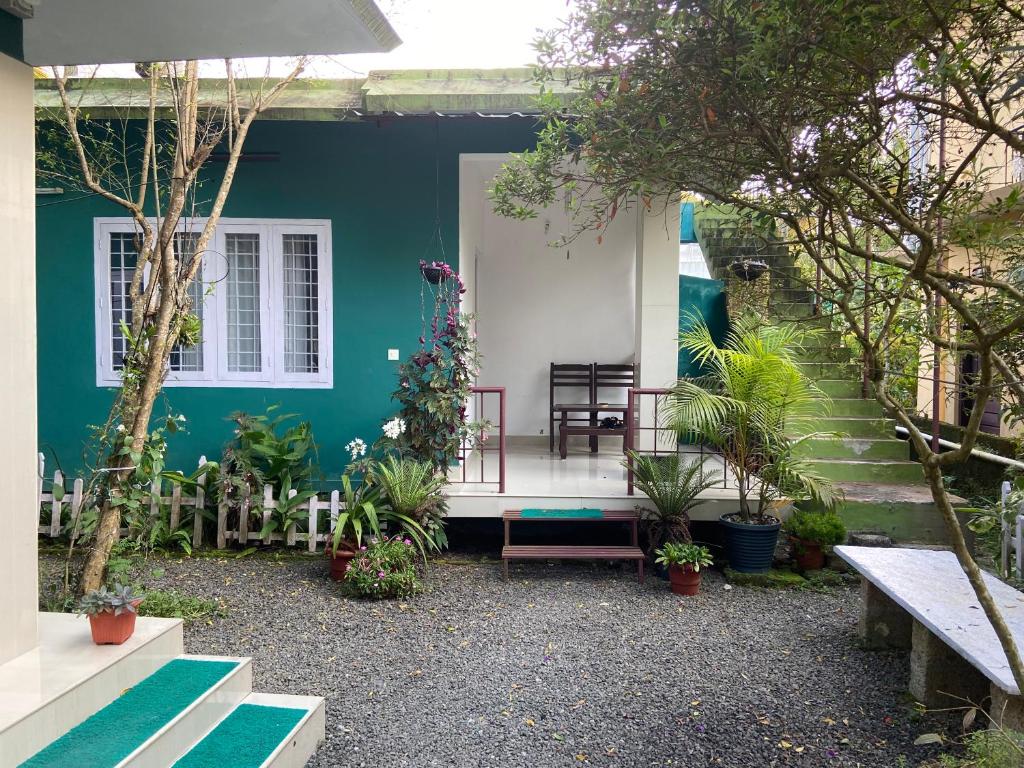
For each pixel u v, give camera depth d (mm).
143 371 4695
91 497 4668
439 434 6273
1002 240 3020
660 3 2367
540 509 6211
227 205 7113
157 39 3318
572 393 9562
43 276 7152
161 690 3070
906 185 2902
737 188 2916
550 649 4434
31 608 3084
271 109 6273
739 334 6199
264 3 2975
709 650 4422
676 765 3172
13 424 2998
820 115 2496
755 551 5715
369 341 7164
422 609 5125
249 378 7207
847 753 3256
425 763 3182
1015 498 3062
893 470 6648
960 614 3586
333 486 7195
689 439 8633
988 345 2166
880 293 2859
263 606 5141
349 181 7102
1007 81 2396
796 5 2127
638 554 5684
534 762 3195
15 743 2463
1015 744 2605
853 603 5285
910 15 2100
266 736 2994
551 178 4086
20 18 3043
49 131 6754
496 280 9508
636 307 8141
